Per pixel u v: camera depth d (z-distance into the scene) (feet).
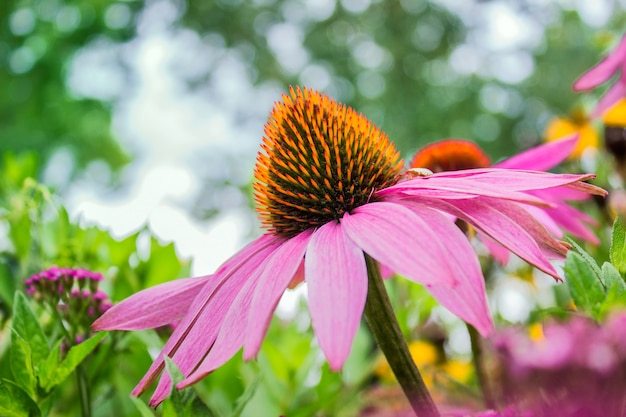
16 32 7.53
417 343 1.63
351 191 1.11
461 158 1.48
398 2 9.29
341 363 0.83
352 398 1.43
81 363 1.20
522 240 0.98
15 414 1.03
